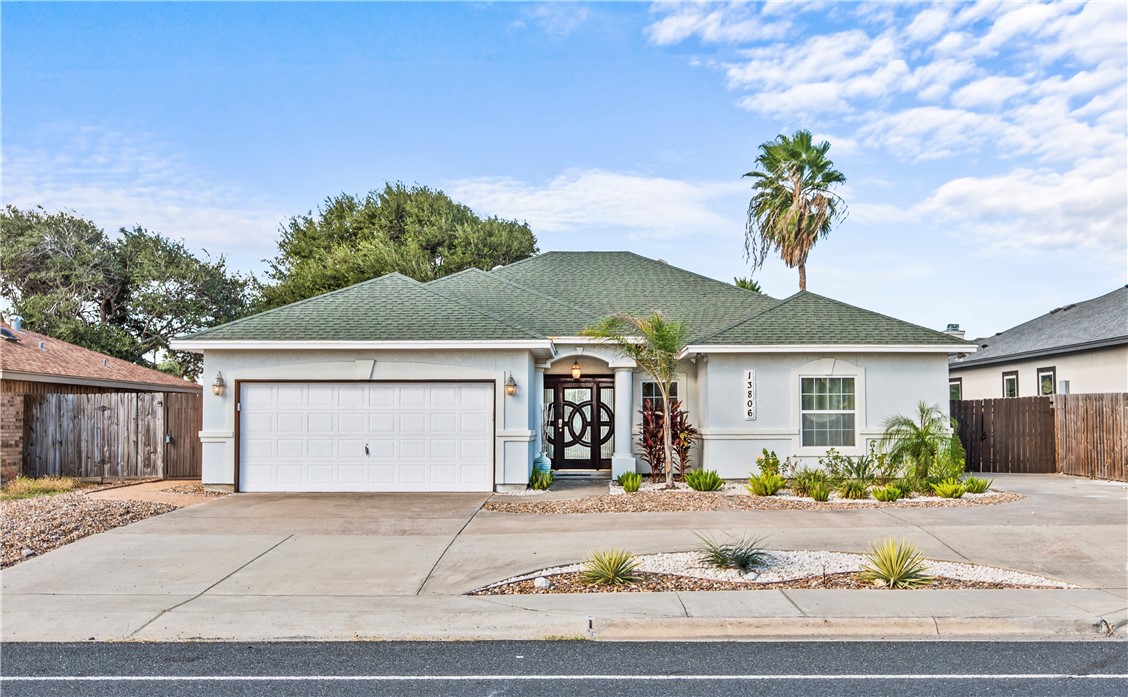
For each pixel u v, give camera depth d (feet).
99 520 41.24
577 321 63.72
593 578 29.22
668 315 67.82
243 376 54.44
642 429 62.85
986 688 19.38
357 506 47.09
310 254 138.51
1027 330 92.07
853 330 58.90
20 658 22.04
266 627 24.57
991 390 92.38
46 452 62.59
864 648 22.88
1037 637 23.99
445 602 27.02
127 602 27.17
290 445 54.39
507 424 54.39
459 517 42.80
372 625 24.64
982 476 64.54
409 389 54.70
